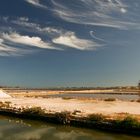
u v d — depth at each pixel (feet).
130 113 122.42
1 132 98.22
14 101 205.57
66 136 90.89
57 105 166.20
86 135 91.61
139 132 87.81
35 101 205.98
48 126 108.58
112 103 180.45
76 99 229.45
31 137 90.58
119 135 89.51
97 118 102.06
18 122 119.03
